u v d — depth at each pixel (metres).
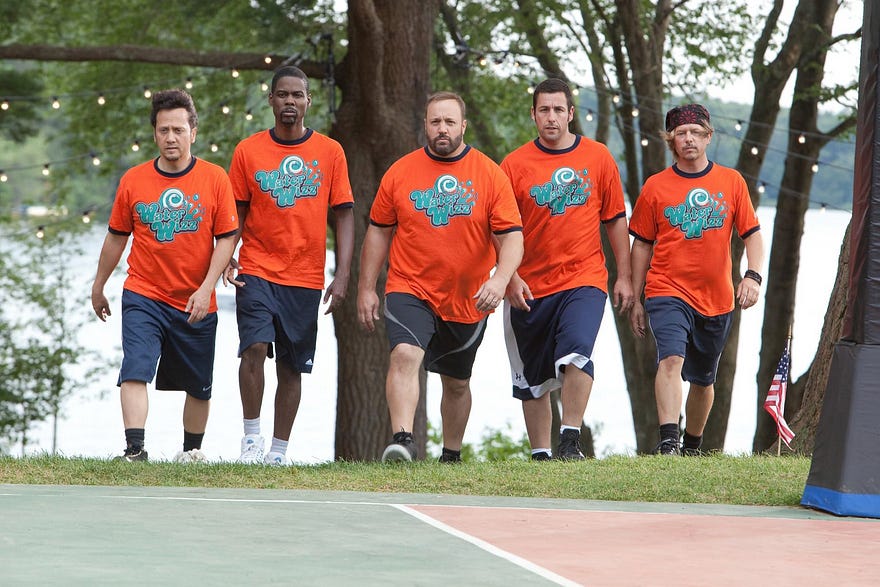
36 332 54.75
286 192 18.00
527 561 10.03
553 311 17.92
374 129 33.06
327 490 14.41
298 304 18.17
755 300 18.77
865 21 14.22
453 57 40.44
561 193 17.78
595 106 42.66
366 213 33.28
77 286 54.75
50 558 9.47
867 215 13.88
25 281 52.62
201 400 18.27
